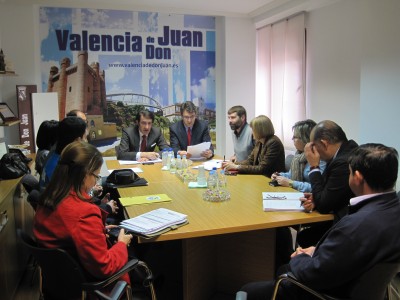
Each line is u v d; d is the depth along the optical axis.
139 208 2.26
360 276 1.40
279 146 3.25
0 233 2.26
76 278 1.53
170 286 2.67
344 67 4.38
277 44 5.41
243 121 3.93
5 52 4.80
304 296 1.67
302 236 2.40
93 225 1.56
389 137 3.48
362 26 3.75
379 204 1.42
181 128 4.27
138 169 3.50
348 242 1.38
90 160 1.65
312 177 2.21
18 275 2.82
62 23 5.11
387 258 1.35
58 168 1.64
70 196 1.61
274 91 5.55
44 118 4.68
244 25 5.74
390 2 3.39
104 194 2.98
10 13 4.77
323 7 4.68
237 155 4.00
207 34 5.76
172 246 2.72
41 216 1.63
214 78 5.88
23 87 4.64
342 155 2.13
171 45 5.61
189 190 2.70
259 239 2.42
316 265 1.46
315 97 4.94
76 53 5.20
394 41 3.37
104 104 5.39
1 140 3.23
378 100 3.59
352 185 1.54
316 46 4.87
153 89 5.59
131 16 5.38
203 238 2.40
